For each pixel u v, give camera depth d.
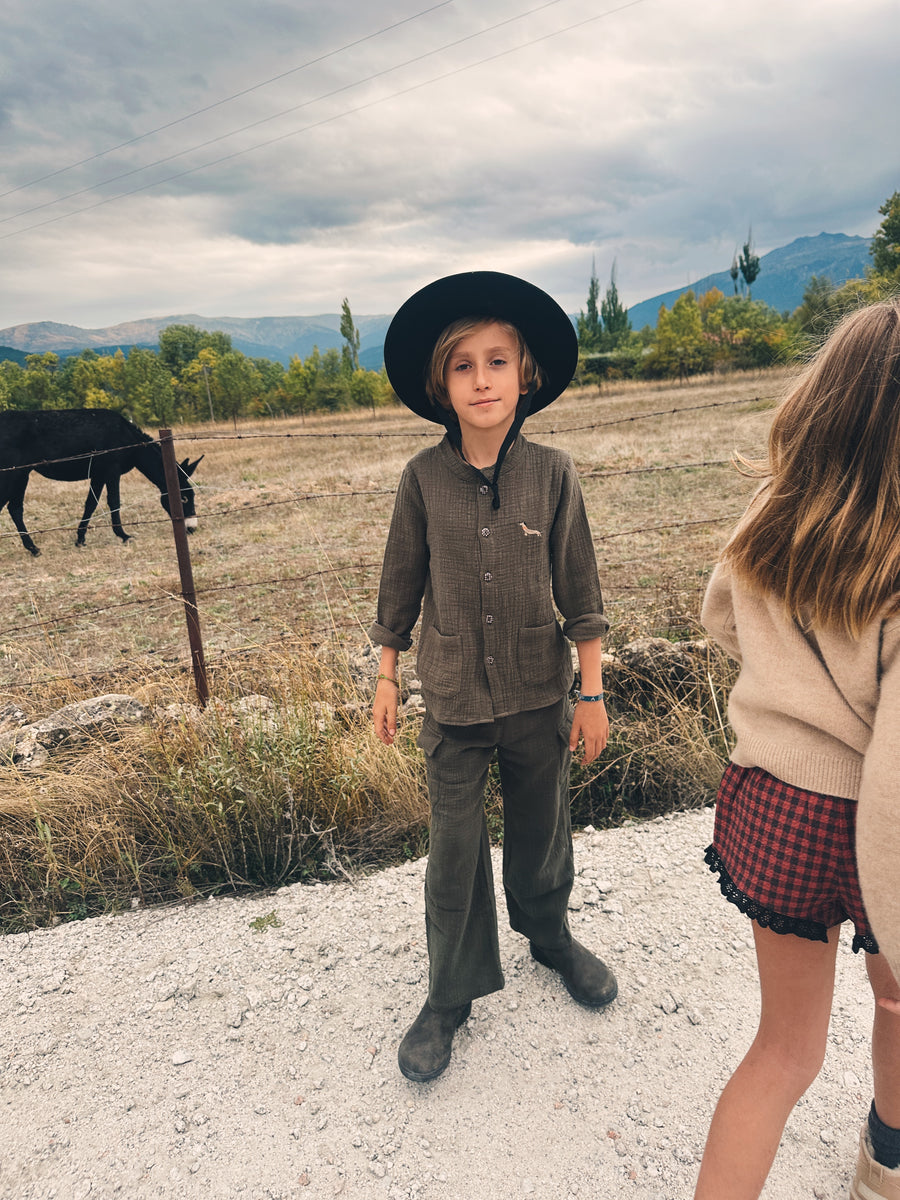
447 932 1.53
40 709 3.30
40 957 2.01
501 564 1.33
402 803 2.45
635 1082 1.55
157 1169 1.42
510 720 1.42
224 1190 1.38
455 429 1.38
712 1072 1.56
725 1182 1.03
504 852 1.69
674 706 2.76
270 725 2.58
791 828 0.90
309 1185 1.38
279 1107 1.54
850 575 0.78
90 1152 1.46
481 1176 1.37
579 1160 1.39
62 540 8.69
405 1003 1.79
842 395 0.81
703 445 12.45
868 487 0.78
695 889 2.13
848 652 0.83
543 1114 1.49
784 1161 1.37
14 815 2.43
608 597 4.52
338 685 3.07
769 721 0.94
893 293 0.88
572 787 2.56
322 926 2.07
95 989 1.88
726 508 7.35
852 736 0.86
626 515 7.42
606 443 13.86
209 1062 1.65
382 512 9.12
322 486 11.35
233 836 2.33
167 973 1.93
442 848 1.47
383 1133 1.47
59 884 2.26
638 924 2.01
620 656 3.10
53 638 4.77
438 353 1.26
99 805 2.45
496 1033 1.69
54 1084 1.62
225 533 8.50
